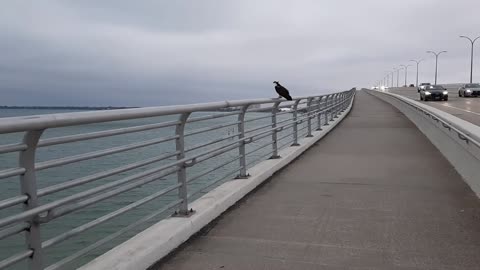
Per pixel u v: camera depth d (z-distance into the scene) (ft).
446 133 31.78
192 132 17.11
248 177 23.21
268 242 14.84
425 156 33.30
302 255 13.66
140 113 12.32
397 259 13.29
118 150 12.13
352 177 25.76
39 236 9.64
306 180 25.03
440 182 24.08
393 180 24.77
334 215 18.02
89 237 27.94
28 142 9.12
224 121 26.58
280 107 30.53
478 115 70.90
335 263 13.01
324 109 54.44
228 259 13.39
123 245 13.08
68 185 10.32
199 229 16.03
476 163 21.49
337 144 41.06
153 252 12.89
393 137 46.37
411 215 17.90
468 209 18.71
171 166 15.10
